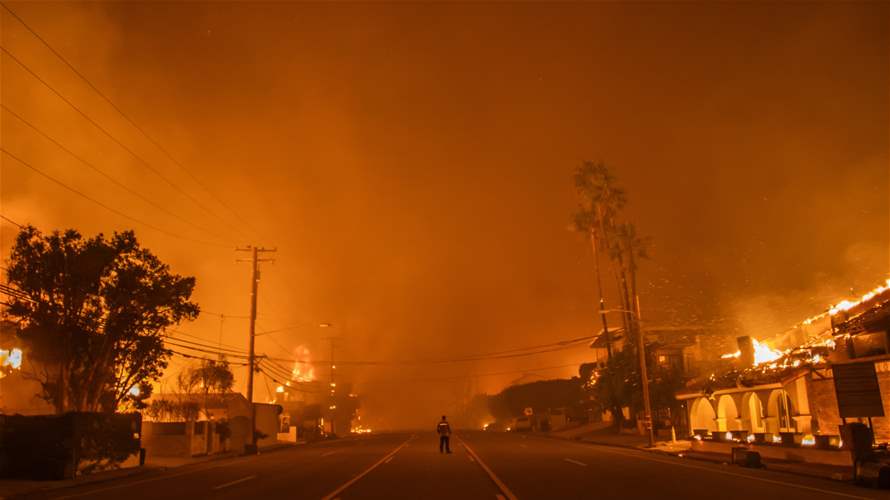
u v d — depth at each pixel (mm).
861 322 27375
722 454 30984
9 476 25703
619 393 54375
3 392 35094
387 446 44688
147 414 48094
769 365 32000
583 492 17078
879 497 15672
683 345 55031
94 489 21141
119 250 31578
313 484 20172
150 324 32719
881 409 20125
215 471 27328
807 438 25969
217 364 51438
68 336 29891
